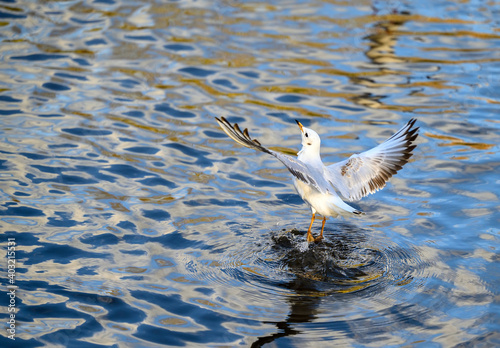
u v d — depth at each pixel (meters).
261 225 10.07
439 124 13.69
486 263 8.97
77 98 14.21
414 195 11.02
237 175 11.67
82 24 18.22
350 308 8.00
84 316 7.71
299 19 19.69
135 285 8.38
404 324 7.67
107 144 12.41
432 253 9.28
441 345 7.27
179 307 7.97
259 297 8.23
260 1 21.14
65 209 10.16
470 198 10.81
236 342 7.33
